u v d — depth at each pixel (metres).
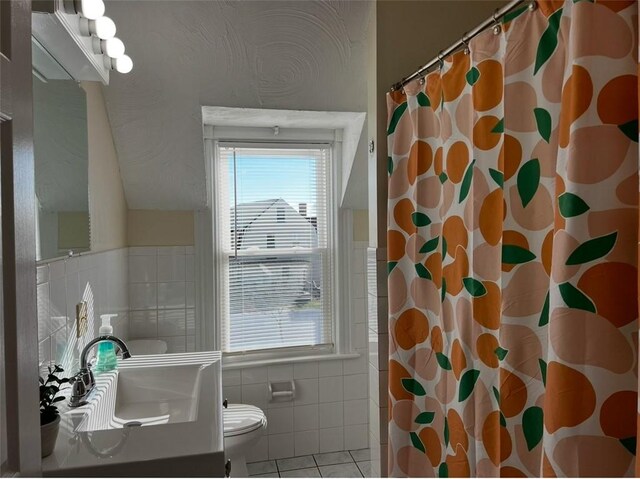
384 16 2.04
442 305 1.61
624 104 0.89
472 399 1.41
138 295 2.74
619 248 0.89
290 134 2.91
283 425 2.87
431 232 1.75
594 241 0.88
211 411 1.31
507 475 1.18
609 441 0.89
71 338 1.62
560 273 0.92
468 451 1.41
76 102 1.69
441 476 1.67
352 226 3.03
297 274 3.01
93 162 2.00
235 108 2.38
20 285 0.66
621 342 0.89
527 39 1.17
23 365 0.67
